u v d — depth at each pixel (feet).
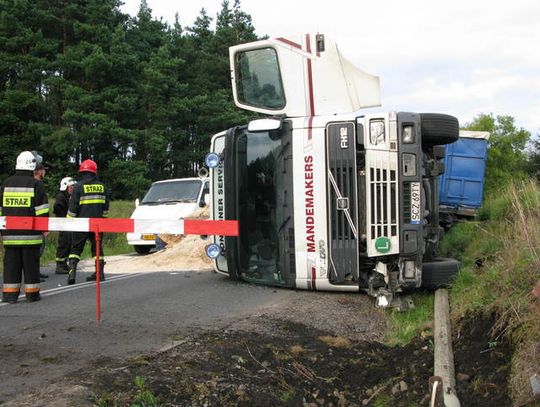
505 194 37.93
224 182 26.71
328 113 26.37
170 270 34.27
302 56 26.48
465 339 17.35
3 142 122.52
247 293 24.94
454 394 13.84
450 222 48.96
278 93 26.86
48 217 23.24
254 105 27.30
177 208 46.32
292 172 24.56
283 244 24.88
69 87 122.72
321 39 26.48
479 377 14.83
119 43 132.16
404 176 23.44
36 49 126.62
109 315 20.95
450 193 56.54
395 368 16.44
